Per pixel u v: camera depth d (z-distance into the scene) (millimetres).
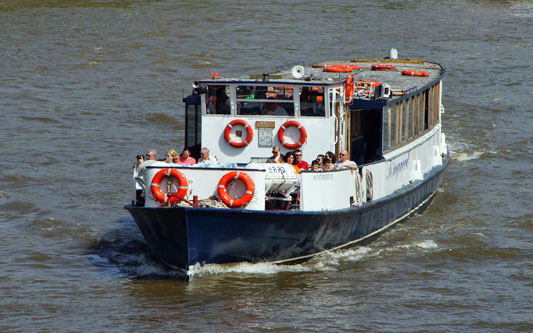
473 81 149375
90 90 143625
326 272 64000
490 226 77562
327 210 63000
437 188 89438
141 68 160250
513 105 132750
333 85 67500
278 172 60812
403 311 56406
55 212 82438
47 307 57281
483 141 113188
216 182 59625
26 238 74188
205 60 165625
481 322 54438
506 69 158875
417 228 77062
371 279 62719
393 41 184500
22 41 182250
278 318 54844
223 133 69875
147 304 57500
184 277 62188
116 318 55062
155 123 124250
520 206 84250
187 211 57406
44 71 156625
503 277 63594
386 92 72438
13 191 90312
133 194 64688
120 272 65062
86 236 75062
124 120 125312
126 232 76438
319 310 56312
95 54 170875
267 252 62656
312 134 68438
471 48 178875
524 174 97562
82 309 56875
